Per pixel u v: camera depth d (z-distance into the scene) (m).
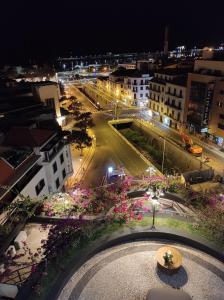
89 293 14.28
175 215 19.16
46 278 14.48
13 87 58.09
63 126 67.31
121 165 48.47
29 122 36.50
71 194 22.73
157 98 75.25
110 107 92.69
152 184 24.11
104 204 20.95
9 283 15.50
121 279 15.04
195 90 56.53
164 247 16.09
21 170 25.09
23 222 19.67
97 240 16.97
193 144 54.47
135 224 18.20
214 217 18.84
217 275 15.16
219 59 56.94
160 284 14.75
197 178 37.00
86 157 51.91
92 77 177.25
